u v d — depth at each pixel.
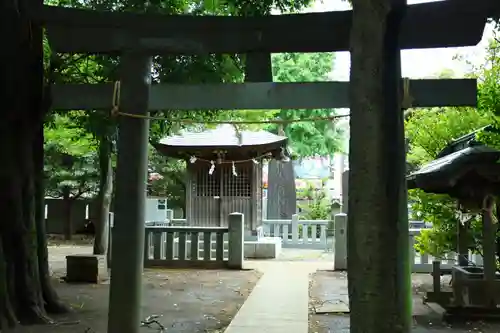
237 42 5.34
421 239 9.95
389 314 3.68
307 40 5.29
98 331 6.52
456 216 8.52
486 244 7.29
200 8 9.45
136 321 5.02
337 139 21.41
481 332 6.63
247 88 5.19
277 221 17.86
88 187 20.56
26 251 6.83
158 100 5.23
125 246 5.02
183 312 7.79
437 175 6.99
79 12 5.42
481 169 6.94
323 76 19.55
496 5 4.74
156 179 22.73
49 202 22.12
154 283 10.41
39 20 5.81
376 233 3.73
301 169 33.72
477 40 4.91
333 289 9.80
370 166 3.78
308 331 6.72
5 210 6.66
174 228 12.84
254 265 13.29
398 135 3.85
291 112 19.33
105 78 9.32
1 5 6.17
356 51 3.91
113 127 10.38
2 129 6.50
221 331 6.71
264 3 7.81
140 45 5.25
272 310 7.95
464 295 7.29
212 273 11.84
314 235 17.52
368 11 3.87
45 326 6.68
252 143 15.38
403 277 3.79
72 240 20.52
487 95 7.56
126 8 8.38
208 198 16.20
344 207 17.64
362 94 3.84
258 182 16.30
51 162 18.05
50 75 9.13
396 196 3.80
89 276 10.48
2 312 6.30
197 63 8.41
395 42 3.90
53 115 10.96
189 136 15.99
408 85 4.66
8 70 6.33
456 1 4.83
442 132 9.68
